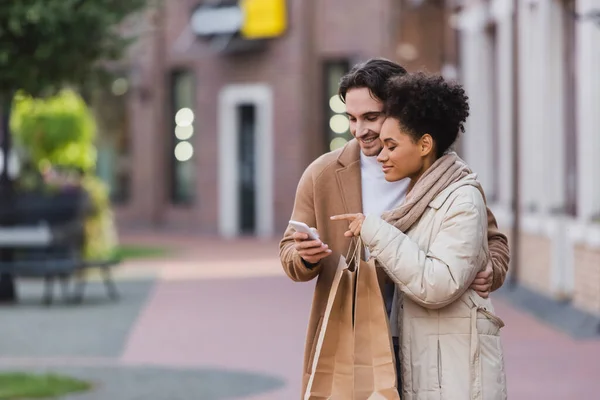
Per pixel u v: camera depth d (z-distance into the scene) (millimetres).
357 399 5254
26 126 25656
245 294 20797
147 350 14227
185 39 40188
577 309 16484
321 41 37406
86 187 25906
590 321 15422
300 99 37406
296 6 37375
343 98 5758
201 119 39938
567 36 18250
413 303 5371
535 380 11867
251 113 39125
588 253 16141
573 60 17906
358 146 5801
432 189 5352
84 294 20812
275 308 18672
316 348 5562
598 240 15508
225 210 39281
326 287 5711
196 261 28266
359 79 5609
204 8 39000
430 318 5332
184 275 24578
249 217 39250
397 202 5711
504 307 18547
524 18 20250
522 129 20578
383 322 5266
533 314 17453
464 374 5289
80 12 11391
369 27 36438
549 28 18609
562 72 18391
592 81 16141
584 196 16406
